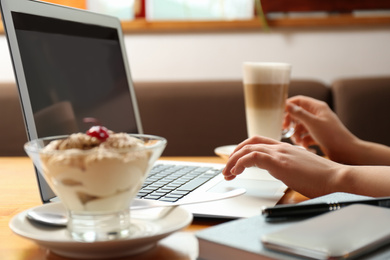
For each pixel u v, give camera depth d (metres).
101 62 0.90
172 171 0.81
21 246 0.47
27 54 0.67
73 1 1.89
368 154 1.07
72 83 0.78
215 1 1.90
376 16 1.80
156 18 1.92
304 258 0.35
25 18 0.69
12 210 0.63
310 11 1.84
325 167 0.66
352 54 1.86
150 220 0.49
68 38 0.80
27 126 0.63
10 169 0.96
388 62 1.85
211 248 0.40
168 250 0.45
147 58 1.93
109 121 0.87
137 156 0.41
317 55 1.87
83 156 0.40
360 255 0.36
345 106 1.60
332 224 0.40
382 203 0.51
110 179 0.41
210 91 1.64
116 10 1.92
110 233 0.43
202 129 1.63
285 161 0.64
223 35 1.89
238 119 1.62
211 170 0.83
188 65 1.92
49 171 0.41
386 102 1.60
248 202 0.60
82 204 0.43
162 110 1.64
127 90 0.98
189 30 1.90
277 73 1.02
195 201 0.59
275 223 0.45
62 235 0.44
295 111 1.08
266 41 1.88
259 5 1.82
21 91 0.64
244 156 0.65
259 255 0.37
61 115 0.72
